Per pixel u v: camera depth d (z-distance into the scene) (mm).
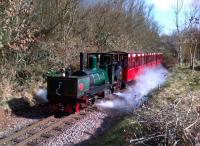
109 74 17875
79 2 24984
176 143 7672
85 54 17719
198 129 8070
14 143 10211
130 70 21484
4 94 14641
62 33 22906
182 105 10336
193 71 27672
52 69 19625
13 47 15227
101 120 13297
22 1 16438
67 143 10477
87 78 14531
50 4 21797
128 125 10375
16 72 17078
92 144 10258
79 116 13648
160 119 8383
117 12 35531
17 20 15820
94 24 30781
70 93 13617
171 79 22312
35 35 19297
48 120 12781
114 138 9883
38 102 15992
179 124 7969
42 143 10305
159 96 14859
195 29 35094
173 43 54094
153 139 8344
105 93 17125
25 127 11945
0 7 14109
